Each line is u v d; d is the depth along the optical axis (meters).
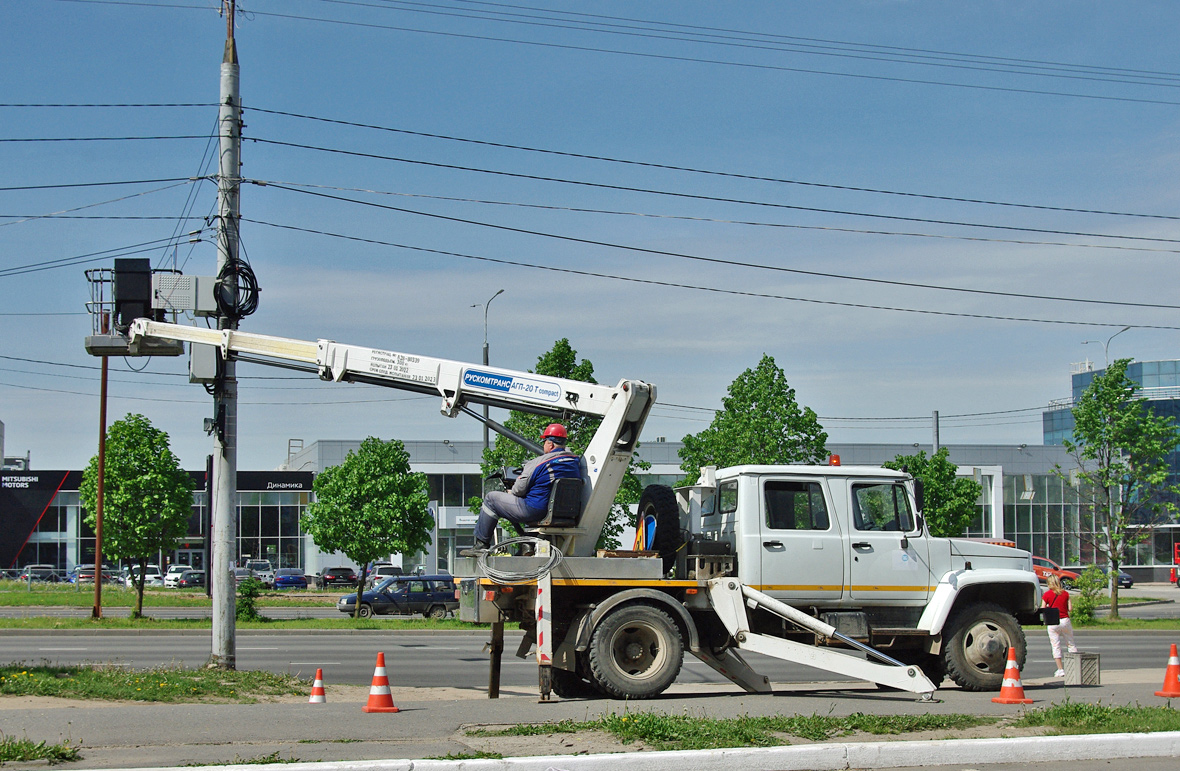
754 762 7.16
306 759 6.95
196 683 12.45
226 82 15.18
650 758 6.96
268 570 57.38
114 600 38.44
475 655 20.48
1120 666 19.38
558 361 26.33
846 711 9.59
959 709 9.94
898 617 11.98
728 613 10.93
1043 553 62.38
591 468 11.07
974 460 65.00
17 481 63.22
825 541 11.62
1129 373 75.81
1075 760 7.69
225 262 14.80
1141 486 31.52
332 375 12.71
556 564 10.56
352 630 26.66
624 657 10.57
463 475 58.66
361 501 32.09
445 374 12.01
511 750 7.32
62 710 9.09
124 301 14.30
